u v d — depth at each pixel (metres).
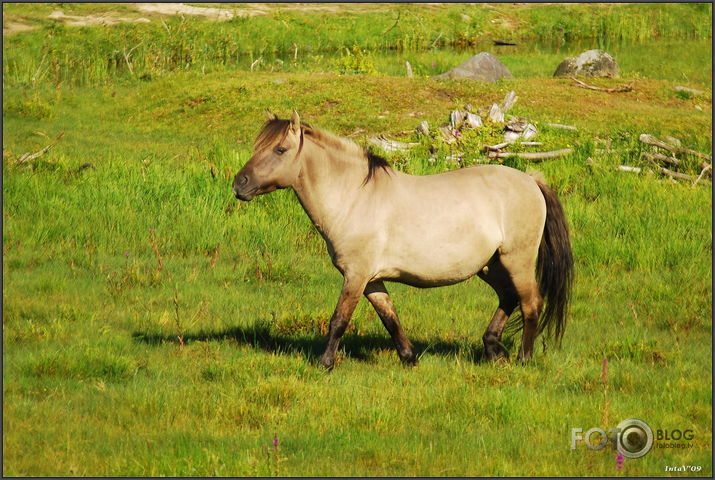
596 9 58.97
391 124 29.08
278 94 33.72
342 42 51.91
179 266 16.50
